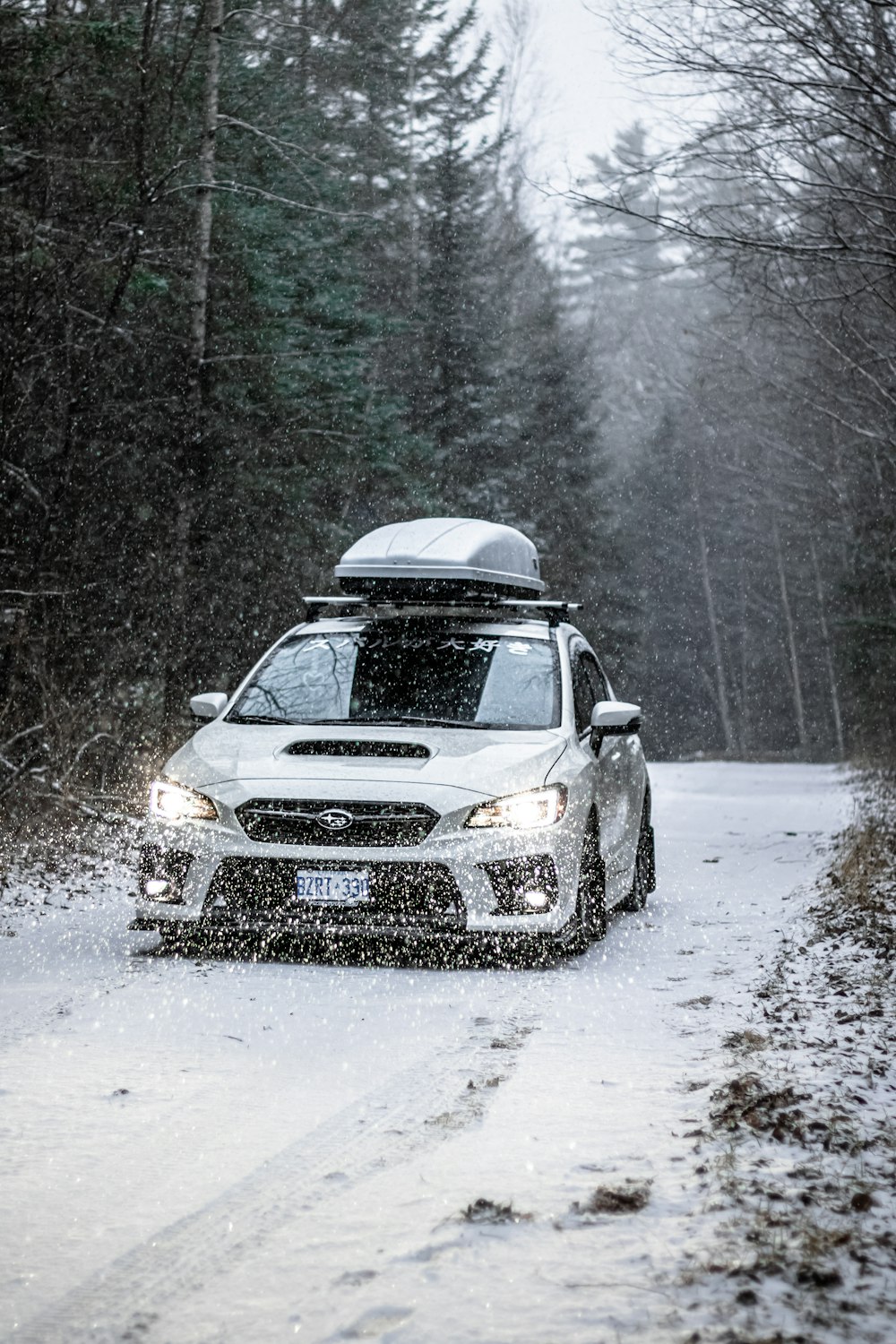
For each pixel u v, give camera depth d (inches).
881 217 514.3
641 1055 236.2
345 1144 183.9
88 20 714.8
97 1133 188.7
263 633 879.7
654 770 1689.2
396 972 313.6
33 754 542.3
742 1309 128.0
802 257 494.9
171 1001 276.7
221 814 321.7
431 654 381.4
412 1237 148.0
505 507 1658.5
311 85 1016.2
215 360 829.8
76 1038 243.9
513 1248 144.1
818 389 727.1
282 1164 175.3
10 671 575.8
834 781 1314.0
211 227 849.5
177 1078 218.7
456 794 319.0
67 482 652.1
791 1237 146.4
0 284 624.4
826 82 454.6
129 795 610.5
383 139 1393.9
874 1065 223.5
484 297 1812.3
